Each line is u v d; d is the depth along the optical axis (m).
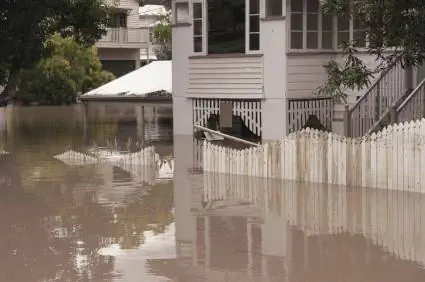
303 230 27.80
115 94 72.88
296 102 53.59
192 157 49.22
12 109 106.12
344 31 54.28
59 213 31.92
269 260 23.78
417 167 33.22
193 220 30.00
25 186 38.91
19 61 64.69
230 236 27.12
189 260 23.91
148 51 125.06
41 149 55.69
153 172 43.31
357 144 35.16
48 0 63.31
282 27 52.34
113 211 32.16
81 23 72.12
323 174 36.62
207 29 57.59
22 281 22.05
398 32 36.41
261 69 53.84
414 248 24.86
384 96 47.12
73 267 23.39
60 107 110.56
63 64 112.69
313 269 22.67
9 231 28.58
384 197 33.06
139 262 23.84
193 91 58.94
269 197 34.25
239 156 40.28
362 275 21.94
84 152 53.34
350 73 39.00
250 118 55.41
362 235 26.80
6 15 62.09
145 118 89.06
